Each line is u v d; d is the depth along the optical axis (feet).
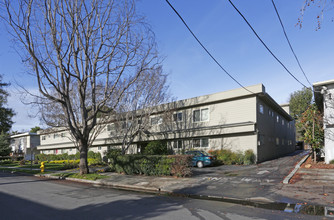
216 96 70.69
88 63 49.03
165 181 41.01
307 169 43.47
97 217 21.26
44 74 40.60
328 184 31.32
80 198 30.45
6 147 145.18
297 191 28.91
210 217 20.74
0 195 34.40
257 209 23.22
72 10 42.65
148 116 68.85
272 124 82.17
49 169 78.48
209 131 70.13
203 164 59.82
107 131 103.40
